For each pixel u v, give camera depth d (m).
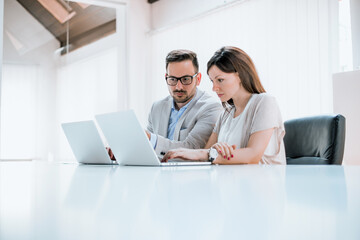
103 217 0.19
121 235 0.15
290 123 1.69
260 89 1.72
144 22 4.69
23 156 4.32
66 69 4.52
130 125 1.21
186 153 1.39
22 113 4.37
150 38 4.56
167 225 0.17
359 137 1.85
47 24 4.48
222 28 3.64
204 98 2.33
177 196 0.29
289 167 0.86
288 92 3.01
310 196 0.27
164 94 4.30
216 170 0.80
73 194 0.32
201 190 0.33
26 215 0.20
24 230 0.16
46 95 4.46
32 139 4.36
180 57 2.28
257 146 1.51
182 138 2.25
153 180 0.50
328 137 1.47
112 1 4.53
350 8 2.71
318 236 0.14
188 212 0.21
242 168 0.89
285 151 1.69
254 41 3.31
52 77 4.49
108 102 4.65
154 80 4.46
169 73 2.34
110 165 1.35
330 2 2.76
